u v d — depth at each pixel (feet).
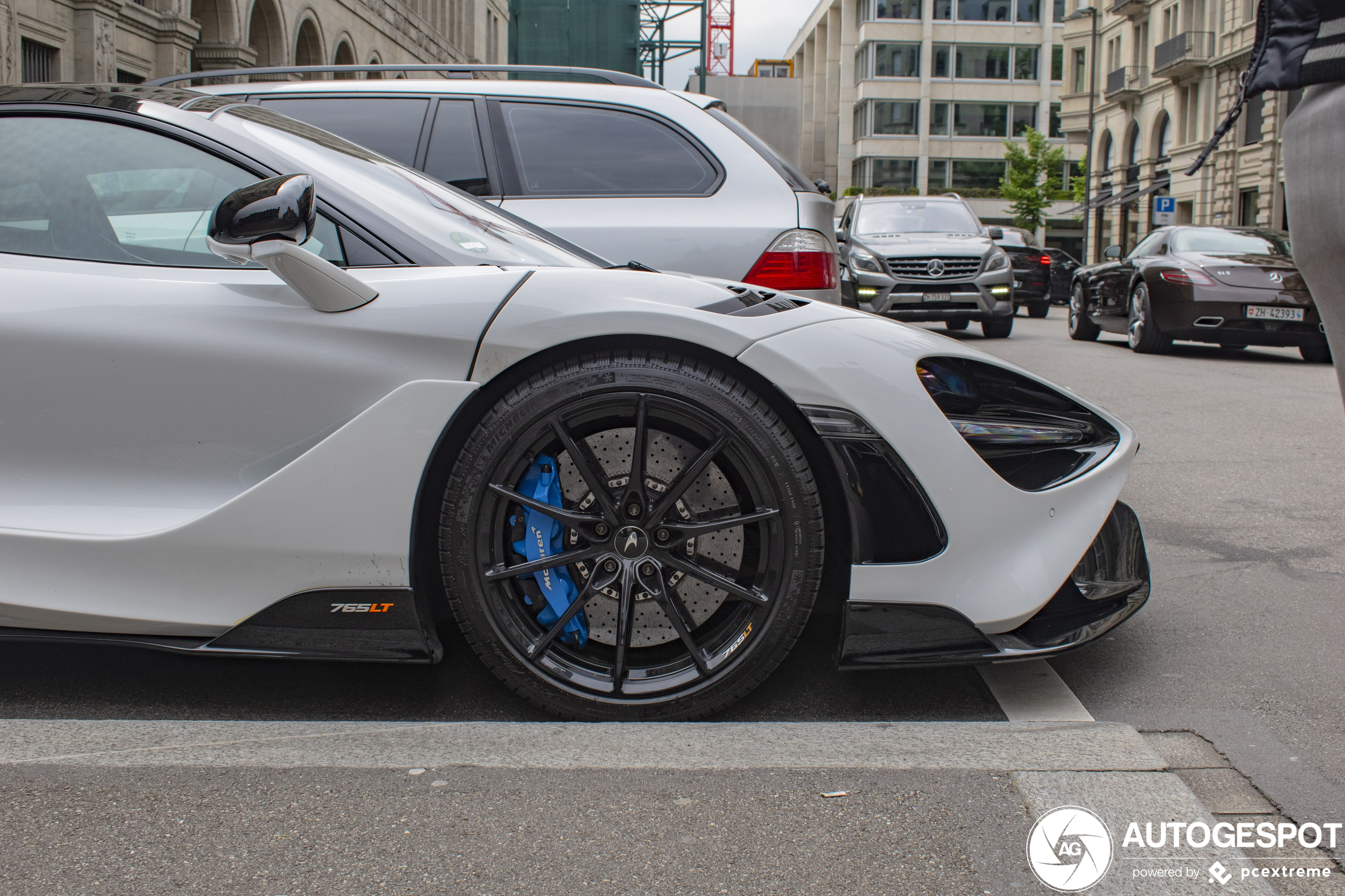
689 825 4.90
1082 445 6.86
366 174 7.48
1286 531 11.51
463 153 14.16
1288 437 17.62
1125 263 35.88
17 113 7.14
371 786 5.20
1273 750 6.07
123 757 5.48
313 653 6.19
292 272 6.07
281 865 4.55
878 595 6.22
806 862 4.62
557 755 5.59
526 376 6.23
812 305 6.75
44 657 7.44
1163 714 6.64
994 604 6.24
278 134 7.35
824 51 244.01
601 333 6.08
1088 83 126.31
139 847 4.66
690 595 6.38
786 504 6.11
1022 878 4.50
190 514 6.31
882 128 189.57
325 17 77.77
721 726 6.08
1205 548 10.87
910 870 4.56
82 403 6.38
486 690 6.98
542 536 6.37
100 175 6.93
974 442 6.35
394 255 6.82
